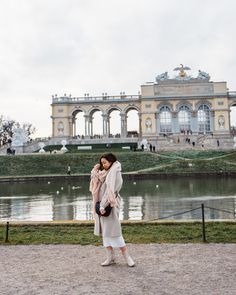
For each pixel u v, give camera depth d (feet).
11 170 177.37
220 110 292.61
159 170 156.66
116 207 27.43
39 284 23.39
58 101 309.42
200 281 23.32
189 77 303.48
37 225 44.52
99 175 27.99
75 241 35.81
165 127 301.22
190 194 94.22
